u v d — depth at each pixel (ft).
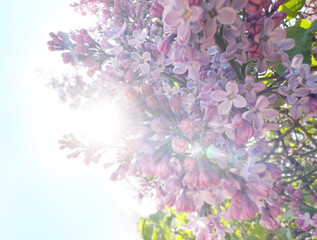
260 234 0.91
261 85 0.41
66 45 0.61
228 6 0.34
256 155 0.43
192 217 0.51
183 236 1.37
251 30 0.38
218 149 0.41
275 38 0.38
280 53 0.39
